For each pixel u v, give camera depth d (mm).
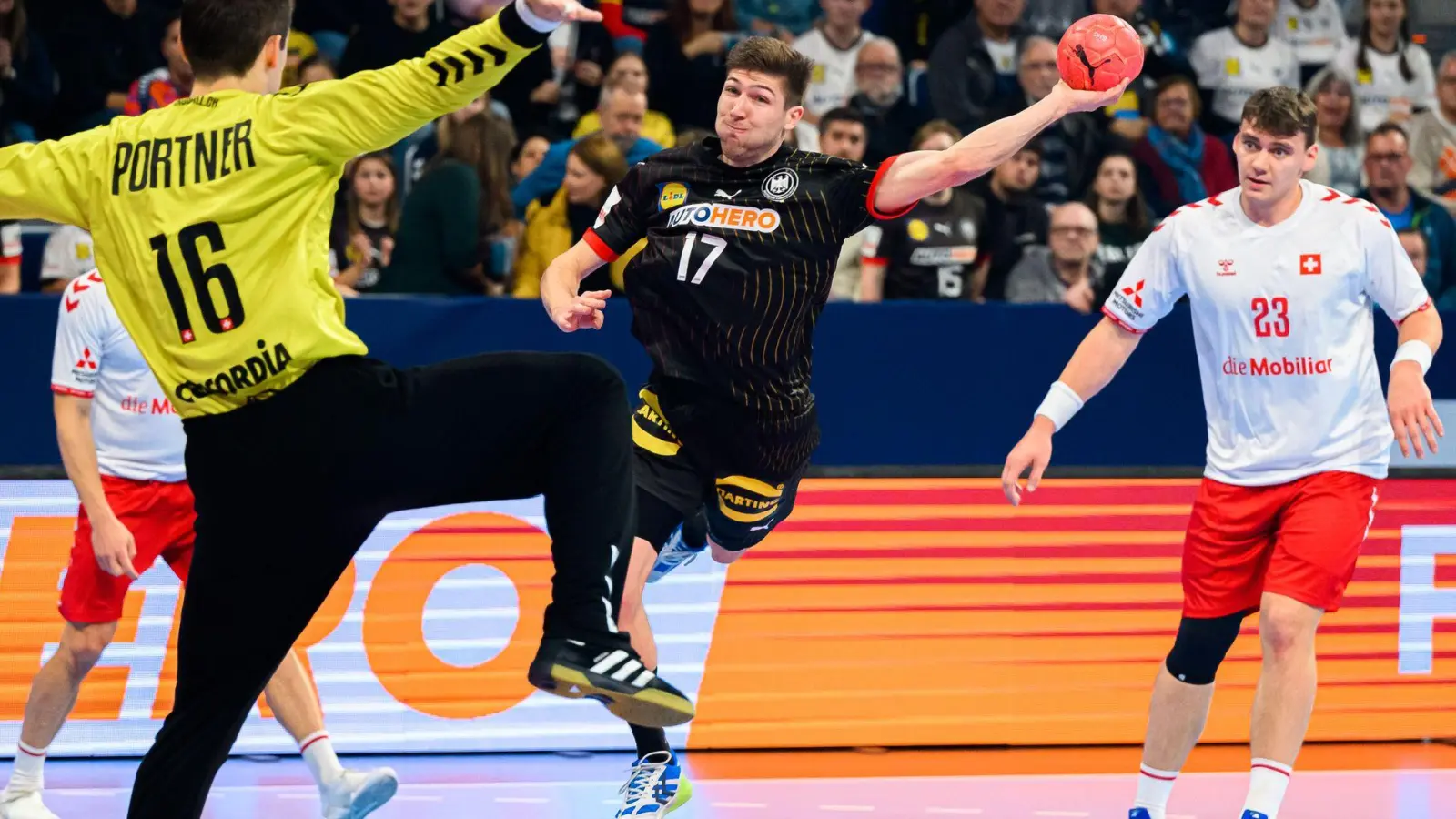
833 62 18016
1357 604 14281
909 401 13781
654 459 10188
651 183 10008
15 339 12812
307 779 12648
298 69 16828
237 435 6855
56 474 12969
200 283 6781
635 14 18031
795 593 13766
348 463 6781
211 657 7102
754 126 9602
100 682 13117
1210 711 14227
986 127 8977
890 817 11547
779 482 10445
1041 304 13953
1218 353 10750
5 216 7246
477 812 11586
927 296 16016
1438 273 18219
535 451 7074
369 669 13352
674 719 7277
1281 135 10281
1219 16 19078
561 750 13656
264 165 6793
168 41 16344
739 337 9758
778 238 9641
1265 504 10609
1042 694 13977
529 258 15680
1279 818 11609
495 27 6750
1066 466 14031
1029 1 18062
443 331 13266
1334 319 10438
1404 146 17891
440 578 13500
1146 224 16875
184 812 7094
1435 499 14367
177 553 12102
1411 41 19297
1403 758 13711
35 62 16594
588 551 6949
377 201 15578
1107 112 17625
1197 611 10914
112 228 6965
